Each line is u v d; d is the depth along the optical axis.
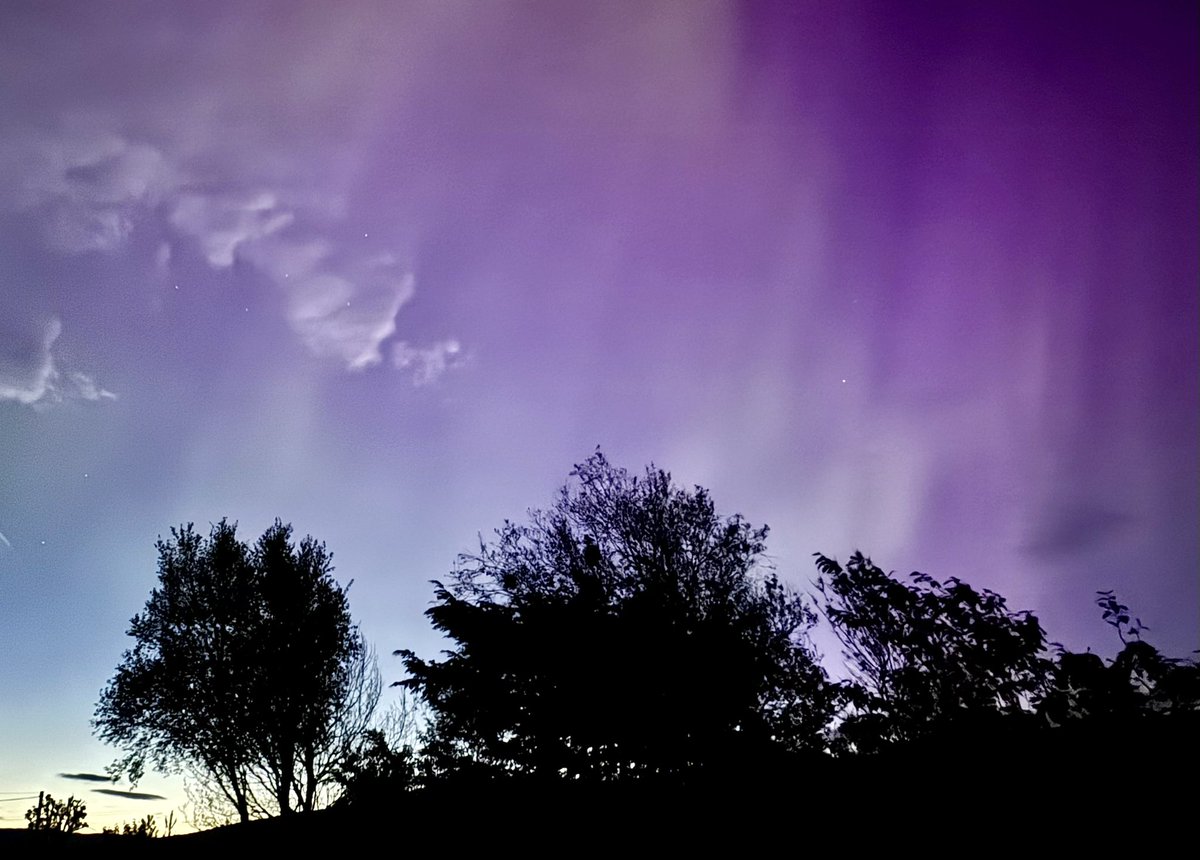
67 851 10.41
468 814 10.40
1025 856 4.54
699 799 8.43
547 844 8.27
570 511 15.52
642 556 14.45
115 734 17.48
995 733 5.32
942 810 5.31
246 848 9.94
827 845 5.77
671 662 11.93
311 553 20.23
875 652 5.98
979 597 5.52
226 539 19.72
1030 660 5.18
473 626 13.44
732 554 14.38
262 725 17.70
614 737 11.90
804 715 9.91
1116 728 4.82
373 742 13.80
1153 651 4.71
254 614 18.89
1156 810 4.39
